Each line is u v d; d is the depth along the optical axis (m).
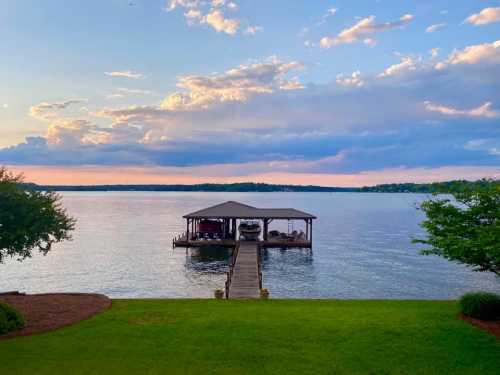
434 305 18.05
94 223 98.44
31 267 44.47
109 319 15.37
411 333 13.66
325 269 44.19
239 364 11.52
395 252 56.38
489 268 14.29
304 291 34.44
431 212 15.34
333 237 74.75
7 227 15.48
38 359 11.70
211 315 15.93
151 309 16.97
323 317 15.58
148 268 44.25
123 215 126.00
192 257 50.91
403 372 11.11
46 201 16.55
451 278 39.94
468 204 14.91
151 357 11.93
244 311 16.58
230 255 52.22
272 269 44.16
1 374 10.76
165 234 75.94
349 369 11.26
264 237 59.66
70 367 11.24
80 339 13.21
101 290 35.00
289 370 11.18
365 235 78.06
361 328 14.19
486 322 14.66
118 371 11.05
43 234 16.36
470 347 12.55
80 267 44.59
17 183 16.36
